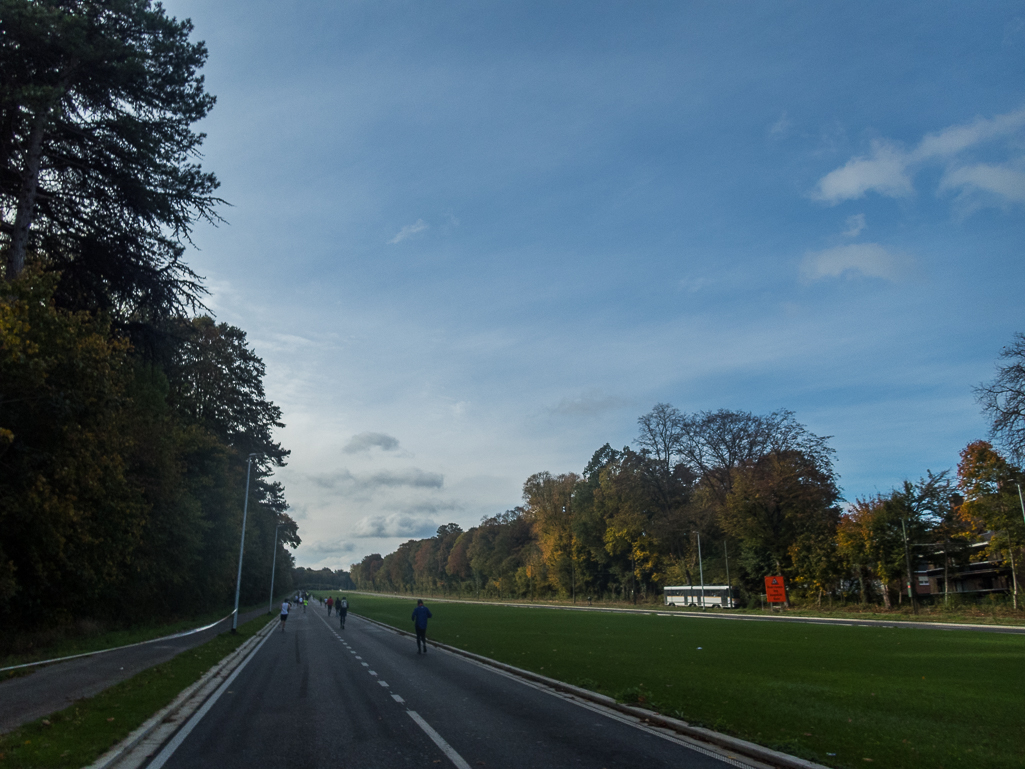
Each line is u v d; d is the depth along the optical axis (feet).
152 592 129.70
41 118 67.92
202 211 87.30
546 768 26.48
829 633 108.58
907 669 60.49
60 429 72.84
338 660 75.51
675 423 245.86
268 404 206.80
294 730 34.35
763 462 221.25
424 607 85.87
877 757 28.25
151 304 93.04
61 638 82.64
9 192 79.66
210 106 86.84
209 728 34.94
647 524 273.33
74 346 72.84
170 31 83.41
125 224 86.58
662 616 185.26
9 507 68.44
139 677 52.80
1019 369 134.00
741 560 229.66
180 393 146.72
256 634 127.44
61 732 31.30
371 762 27.53
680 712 37.91
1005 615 145.18
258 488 224.33
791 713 38.24
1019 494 152.56
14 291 66.85
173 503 130.52
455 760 27.84
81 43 71.10
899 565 175.32
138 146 79.00
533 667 62.85
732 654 75.00
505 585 470.80
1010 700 43.39
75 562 86.58
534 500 362.94
